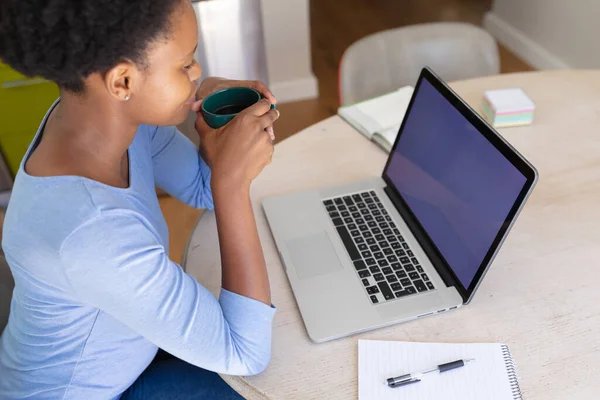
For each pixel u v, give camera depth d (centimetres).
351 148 123
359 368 79
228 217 79
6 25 59
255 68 213
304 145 124
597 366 78
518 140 122
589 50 262
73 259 65
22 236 67
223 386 96
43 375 80
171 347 73
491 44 156
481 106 131
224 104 90
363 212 104
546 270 92
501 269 93
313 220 102
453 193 91
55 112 76
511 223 78
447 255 90
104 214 66
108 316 78
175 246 202
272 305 81
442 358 79
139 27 60
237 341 77
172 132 106
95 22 58
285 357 81
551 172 113
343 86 147
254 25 202
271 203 106
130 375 87
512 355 80
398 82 157
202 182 110
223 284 80
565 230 99
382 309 85
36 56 60
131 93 67
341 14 354
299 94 283
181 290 71
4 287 96
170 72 67
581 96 135
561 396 75
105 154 73
